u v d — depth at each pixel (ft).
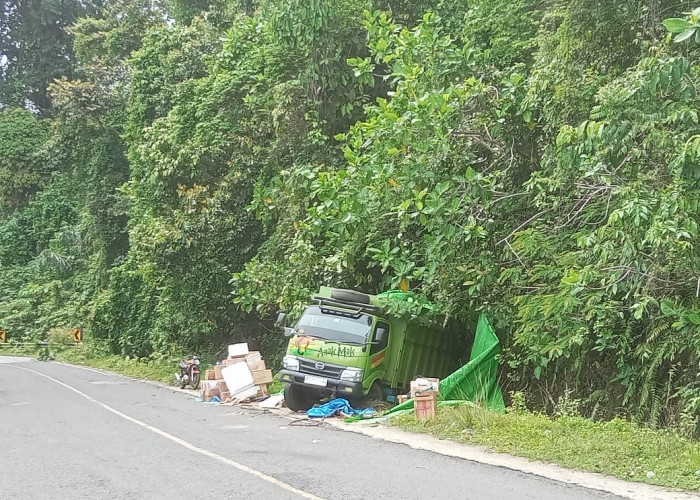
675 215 27.35
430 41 41.81
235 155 64.13
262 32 57.62
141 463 25.90
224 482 22.63
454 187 38.73
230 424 36.45
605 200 34.22
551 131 36.78
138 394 54.44
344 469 24.62
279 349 66.59
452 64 41.60
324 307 43.57
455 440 30.73
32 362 114.73
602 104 29.40
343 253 44.39
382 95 55.16
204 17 84.58
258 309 55.93
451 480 23.03
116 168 107.45
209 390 48.60
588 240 30.48
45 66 178.09
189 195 64.39
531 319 36.09
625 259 30.63
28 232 156.97
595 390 37.37
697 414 31.48
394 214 40.78
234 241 66.13
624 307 32.81
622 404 35.14
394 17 53.42
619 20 34.63
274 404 43.91
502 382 42.11
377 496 20.68
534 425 31.73
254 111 61.52
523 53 44.47
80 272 136.46
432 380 36.27
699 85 28.66
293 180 47.93
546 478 23.58
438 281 39.86
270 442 30.45
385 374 43.24
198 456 27.14
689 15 26.71
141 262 70.33
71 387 61.57
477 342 41.45
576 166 32.04
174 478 23.31
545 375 40.32
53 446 29.84
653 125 28.91
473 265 39.17
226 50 63.41
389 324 43.75
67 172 131.34
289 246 54.08
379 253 40.55
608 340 34.45
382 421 36.17
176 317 72.54
